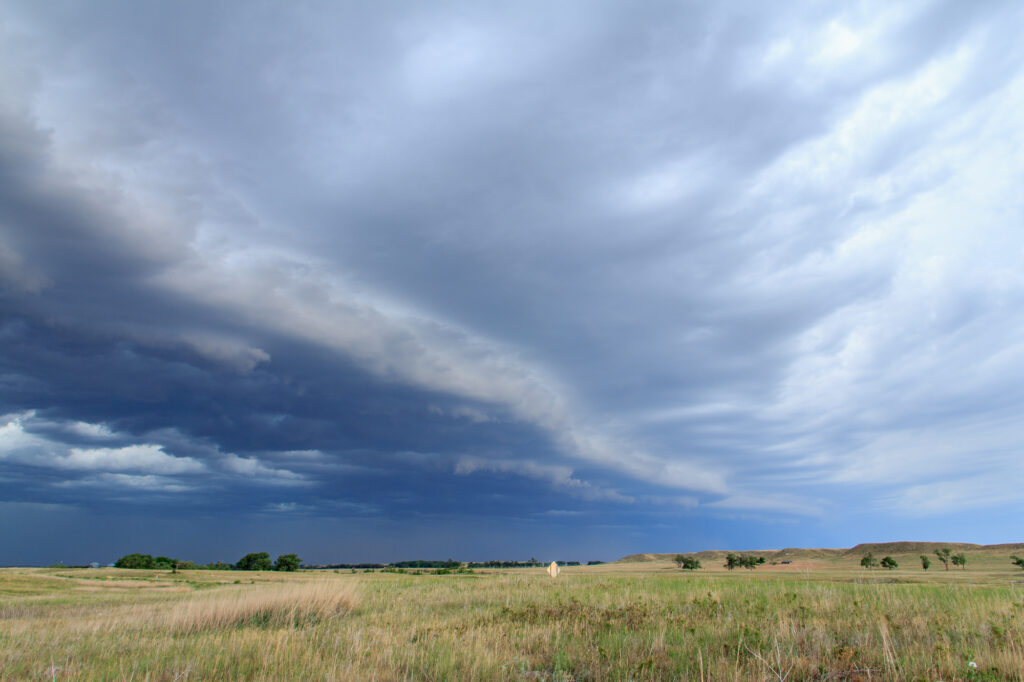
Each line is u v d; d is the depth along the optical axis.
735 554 121.88
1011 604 11.88
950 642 8.95
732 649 8.81
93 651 10.48
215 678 8.10
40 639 11.71
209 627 13.71
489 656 8.65
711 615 12.68
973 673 6.93
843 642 8.98
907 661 7.67
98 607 23.75
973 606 12.36
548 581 26.45
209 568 131.25
